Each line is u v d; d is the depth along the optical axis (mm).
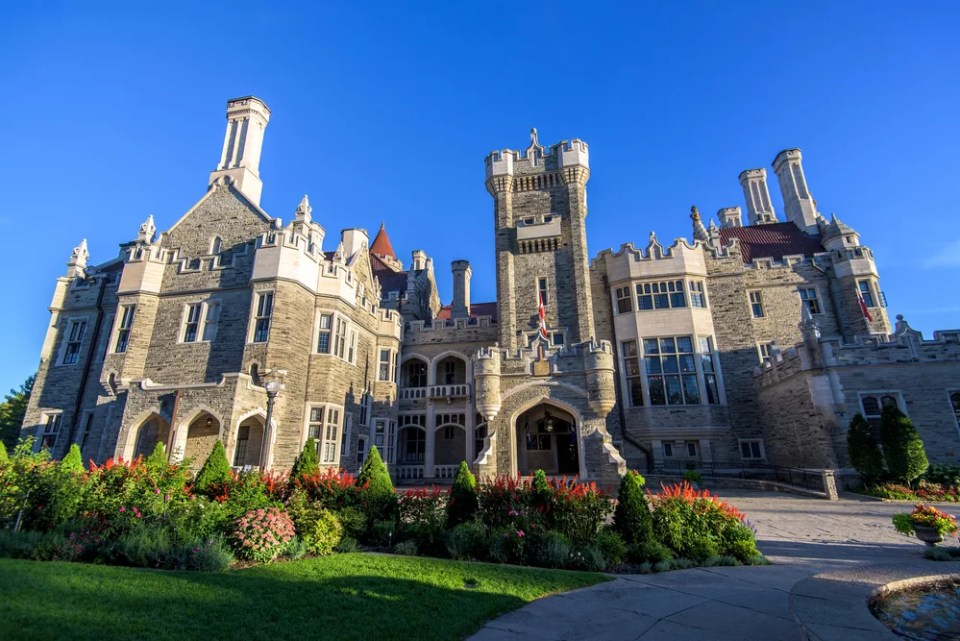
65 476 11375
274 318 23203
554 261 32094
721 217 40094
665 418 27859
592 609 7543
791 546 12445
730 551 11117
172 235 28016
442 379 34375
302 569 9016
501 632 6574
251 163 30344
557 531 11141
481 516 12203
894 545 12297
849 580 6270
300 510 11711
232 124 31156
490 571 9461
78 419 26219
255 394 21297
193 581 7770
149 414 20672
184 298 25531
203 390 20281
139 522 10117
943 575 6625
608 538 10859
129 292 25656
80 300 28875
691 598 8117
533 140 34531
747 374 28469
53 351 28297
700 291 29984
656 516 11547
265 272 24047
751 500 19516
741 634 6488
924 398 21328
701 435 27344
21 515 10227
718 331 29562
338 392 25547
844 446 21312
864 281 30000
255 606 6824
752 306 31000
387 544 12141
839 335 29656
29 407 27250
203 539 9867
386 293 38875
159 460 15531
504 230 33125
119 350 25000
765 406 27000
